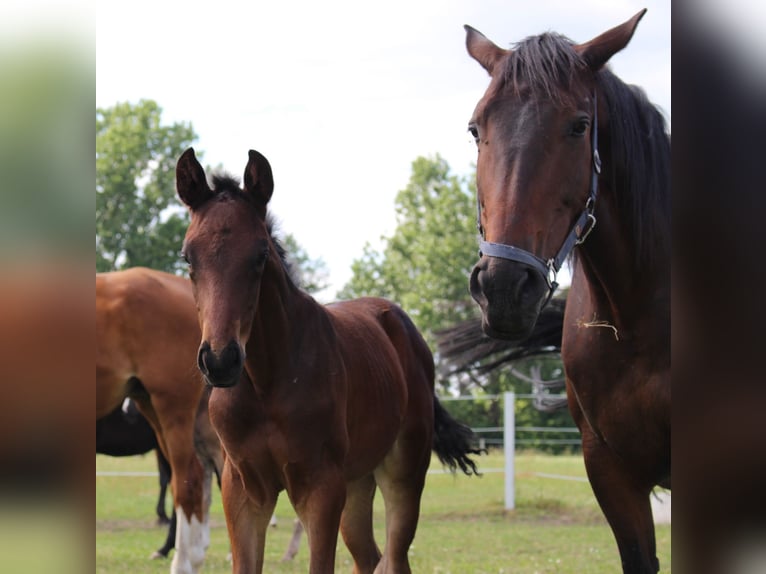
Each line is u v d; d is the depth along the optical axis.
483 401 26.05
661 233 3.57
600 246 3.54
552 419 25.75
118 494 15.31
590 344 3.67
